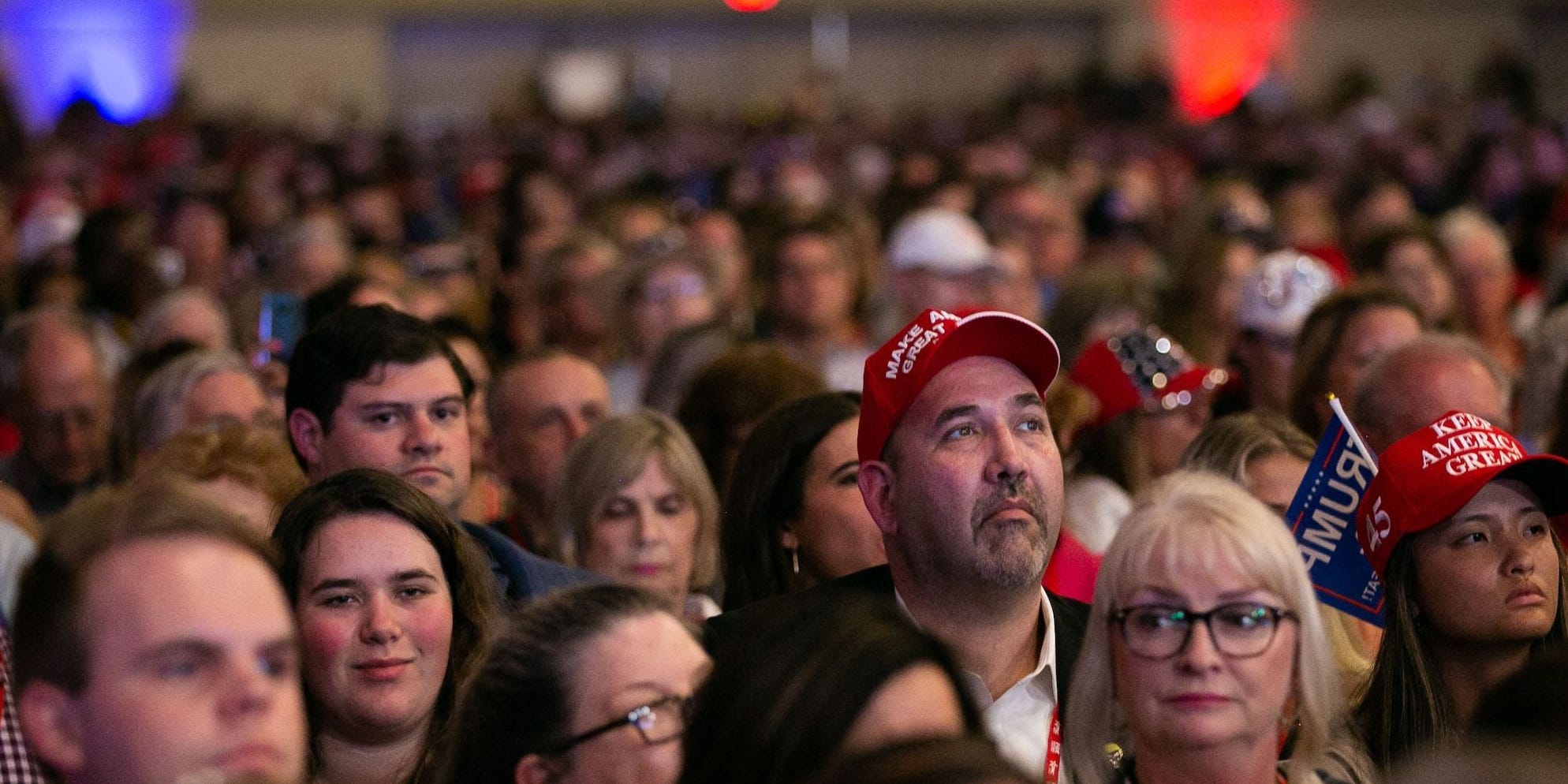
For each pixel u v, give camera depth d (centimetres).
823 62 4600
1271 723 389
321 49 4509
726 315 1094
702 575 672
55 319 878
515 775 390
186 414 727
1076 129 3381
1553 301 1123
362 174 2400
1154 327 942
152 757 298
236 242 1727
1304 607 395
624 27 4559
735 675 306
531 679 392
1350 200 1611
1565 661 286
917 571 436
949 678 301
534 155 2369
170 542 309
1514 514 465
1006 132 3219
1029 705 446
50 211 1683
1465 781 225
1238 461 571
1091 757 409
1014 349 432
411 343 577
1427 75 4347
